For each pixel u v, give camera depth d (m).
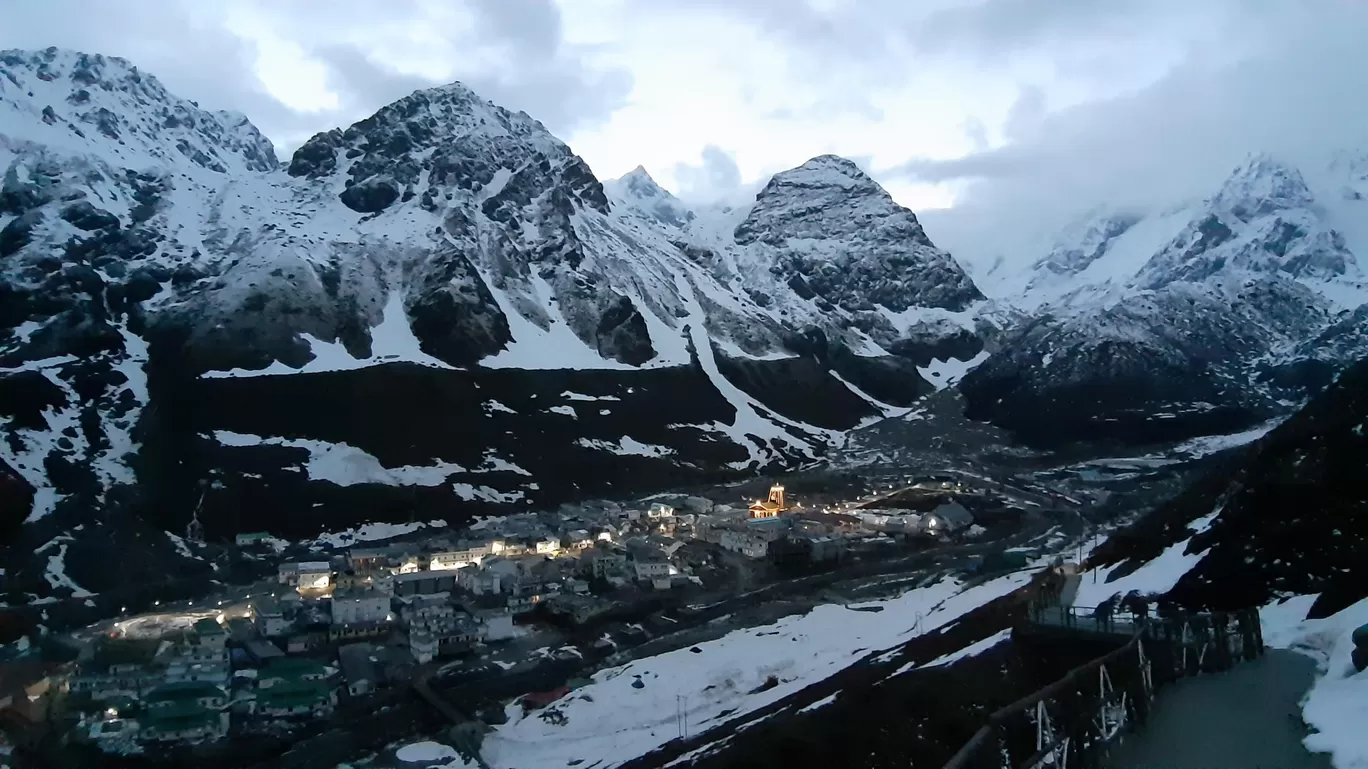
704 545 160.25
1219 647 67.06
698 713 91.00
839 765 73.56
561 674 103.75
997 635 90.75
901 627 111.81
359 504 165.12
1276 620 76.00
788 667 101.69
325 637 113.00
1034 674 79.81
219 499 155.00
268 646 108.50
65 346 177.00
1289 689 61.81
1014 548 155.88
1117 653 61.31
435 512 169.88
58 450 154.00
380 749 86.81
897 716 78.62
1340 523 83.62
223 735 86.94
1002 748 51.81
